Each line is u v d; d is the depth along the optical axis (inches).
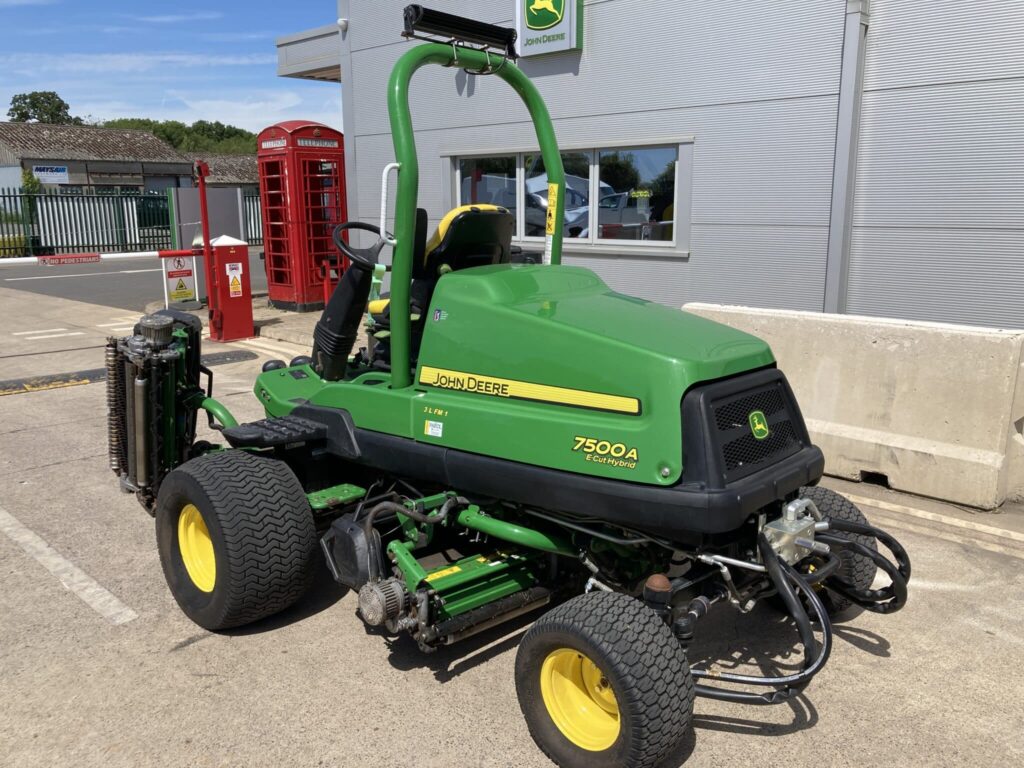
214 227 612.1
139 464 171.6
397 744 119.0
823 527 123.3
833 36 288.7
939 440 207.5
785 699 109.9
